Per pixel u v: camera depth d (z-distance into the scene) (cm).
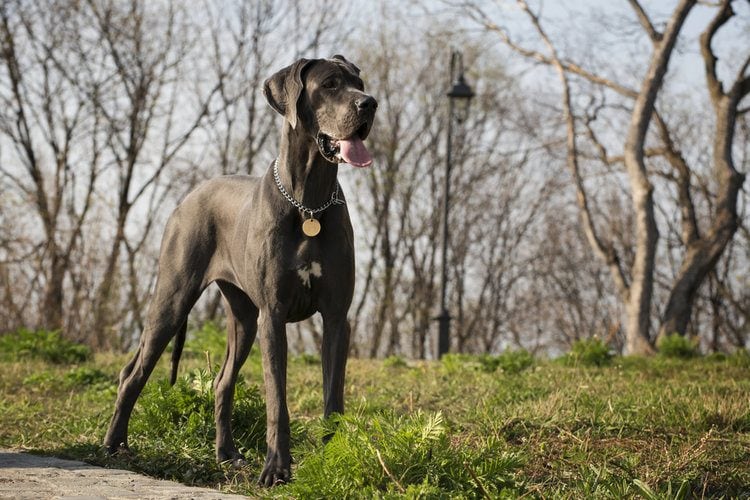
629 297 1961
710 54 1903
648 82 1834
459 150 3073
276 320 494
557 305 3491
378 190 2995
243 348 571
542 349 3456
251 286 504
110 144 2259
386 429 438
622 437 585
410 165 3080
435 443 429
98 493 430
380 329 2973
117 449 570
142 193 2238
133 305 2052
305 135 491
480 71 2998
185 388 608
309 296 501
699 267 1859
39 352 1240
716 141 1888
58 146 2220
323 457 427
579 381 891
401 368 1189
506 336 3475
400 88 2981
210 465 535
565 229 3356
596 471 473
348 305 509
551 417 621
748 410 635
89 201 2203
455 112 1767
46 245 2012
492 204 3272
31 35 2170
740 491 474
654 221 1839
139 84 2238
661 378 981
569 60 2178
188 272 572
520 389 820
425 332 3127
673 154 2105
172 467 532
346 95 480
